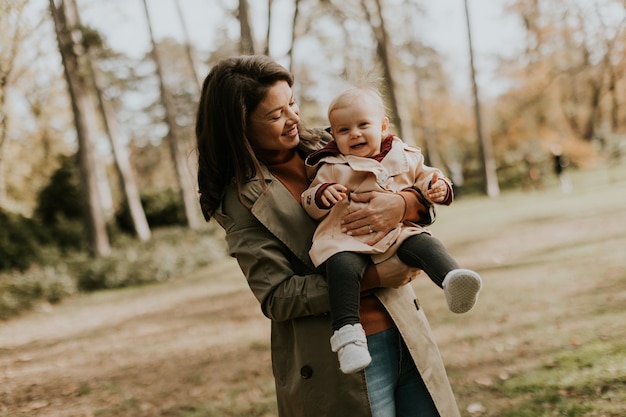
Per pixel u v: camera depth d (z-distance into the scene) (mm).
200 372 6082
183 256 15211
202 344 7312
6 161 21453
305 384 1924
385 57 21906
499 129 32031
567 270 7785
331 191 1901
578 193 18875
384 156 2070
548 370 4508
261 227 1977
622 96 31219
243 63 1966
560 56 29375
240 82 1908
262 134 1968
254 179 1983
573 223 12148
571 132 31875
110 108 21734
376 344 1922
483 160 25297
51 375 6781
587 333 5152
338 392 1875
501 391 4320
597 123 33531
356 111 2023
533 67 30172
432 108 34312
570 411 3768
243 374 5785
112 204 28859
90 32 15555
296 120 2002
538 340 5238
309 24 18219
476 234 13359
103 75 24172
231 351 6742
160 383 5902
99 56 19000
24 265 17141
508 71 31656
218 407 4949
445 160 33875
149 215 26984
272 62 1986
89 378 6445
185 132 43562
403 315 1963
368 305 1946
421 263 1902
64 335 9164
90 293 13672
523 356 4934
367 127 2023
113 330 9062
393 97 22188
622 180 20484
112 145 21547
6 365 7566
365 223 1920
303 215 1996
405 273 1921
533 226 12875
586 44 24688
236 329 7887
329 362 1894
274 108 1933
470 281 1771
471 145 32562
